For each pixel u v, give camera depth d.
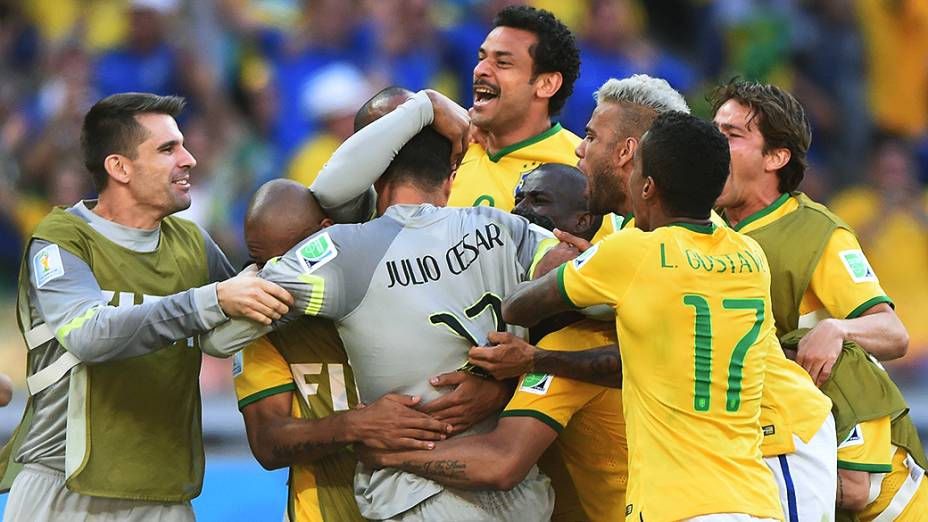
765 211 18.70
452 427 16.11
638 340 15.48
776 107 18.45
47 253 16.92
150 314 15.96
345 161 16.28
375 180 16.45
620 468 17.33
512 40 19.64
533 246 16.58
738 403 15.59
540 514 16.56
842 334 17.69
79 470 16.88
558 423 16.25
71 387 16.95
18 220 38.31
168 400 17.48
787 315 18.42
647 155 15.80
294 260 15.86
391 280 15.88
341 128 38.62
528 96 19.70
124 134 17.25
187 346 17.66
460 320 16.03
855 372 18.09
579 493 17.72
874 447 18.00
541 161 19.83
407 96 16.97
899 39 44.09
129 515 17.33
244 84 40.94
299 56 40.03
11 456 17.73
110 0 41.19
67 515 17.16
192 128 38.72
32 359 17.48
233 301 15.67
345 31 40.25
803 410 16.89
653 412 15.46
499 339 16.05
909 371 37.31
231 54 40.88
